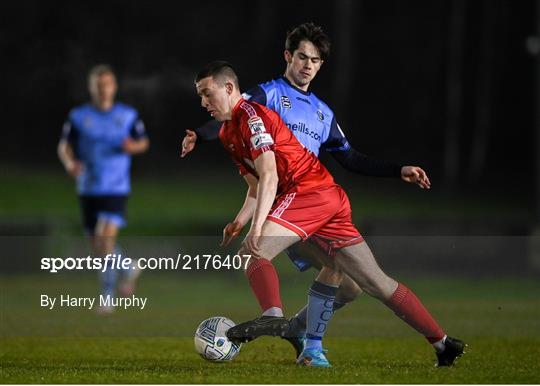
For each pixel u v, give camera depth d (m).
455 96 121.44
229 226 24.52
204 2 120.19
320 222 23.64
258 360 27.06
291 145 23.97
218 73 23.80
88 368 24.81
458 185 116.31
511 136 122.62
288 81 25.81
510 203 107.94
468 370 24.20
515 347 31.05
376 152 122.25
